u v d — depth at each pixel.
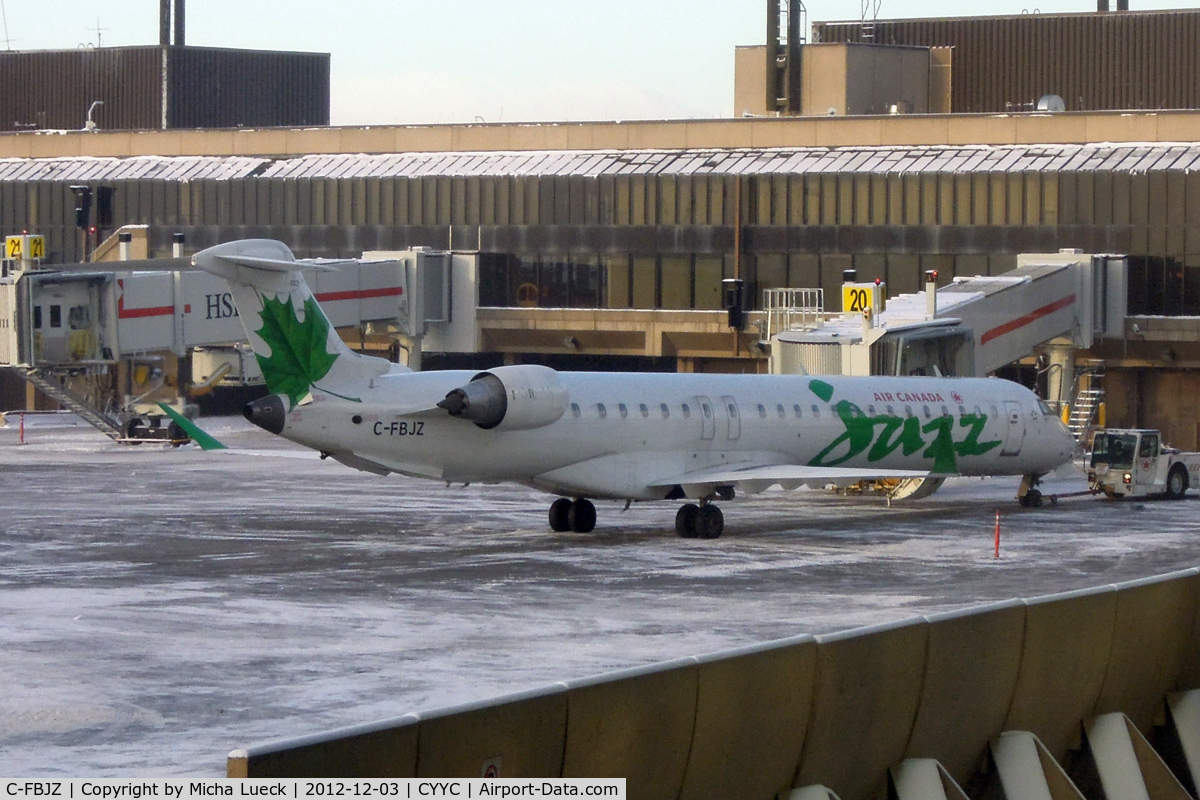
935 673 56.66
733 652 50.25
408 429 128.88
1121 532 148.12
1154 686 68.56
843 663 53.34
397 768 40.81
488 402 128.75
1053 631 61.62
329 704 70.62
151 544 128.50
